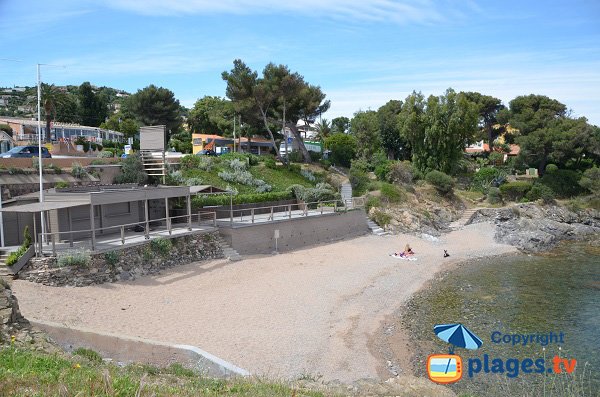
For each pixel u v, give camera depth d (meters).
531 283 33.12
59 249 25.38
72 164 36.78
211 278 28.64
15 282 22.67
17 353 13.23
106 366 14.06
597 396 16.81
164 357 17.14
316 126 96.88
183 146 79.25
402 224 50.84
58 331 17.48
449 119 66.94
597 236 55.69
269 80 55.72
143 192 29.12
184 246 31.14
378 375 18.27
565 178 73.00
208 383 13.37
